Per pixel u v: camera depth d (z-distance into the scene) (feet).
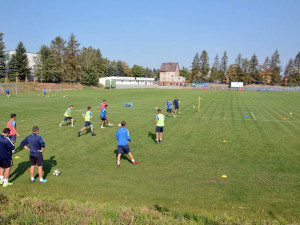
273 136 43.14
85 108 84.33
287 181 23.66
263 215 17.49
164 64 395.75
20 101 107.04
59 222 13.96
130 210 16.15
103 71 338.95
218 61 398.42
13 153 33.01
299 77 353.92
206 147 36.22
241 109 84.89
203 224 14.52
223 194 20.95
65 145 37.09
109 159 30.83
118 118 63.72
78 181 23.98
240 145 37.29
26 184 23.30
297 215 17.44
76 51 246.88
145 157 31.63
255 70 368.89
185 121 59.41
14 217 14.64
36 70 218.38
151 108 86.53
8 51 228.43
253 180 23.98
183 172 26.32
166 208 18.44
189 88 317.01
